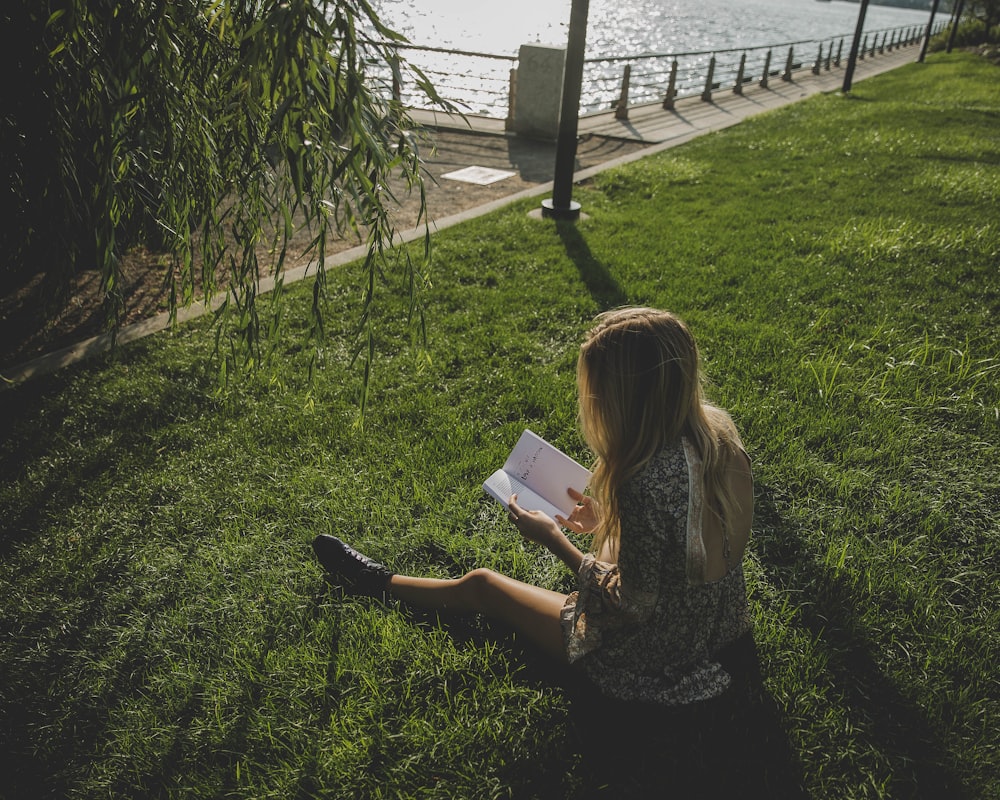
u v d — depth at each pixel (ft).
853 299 16.70
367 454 11.41
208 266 7.82
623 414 5.42
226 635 8.20
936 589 8.51
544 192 27.50
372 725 7.02
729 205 25.43
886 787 6.40
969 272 18.34
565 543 6.79
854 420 11.91
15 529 10.02
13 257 9.78
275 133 6.01
